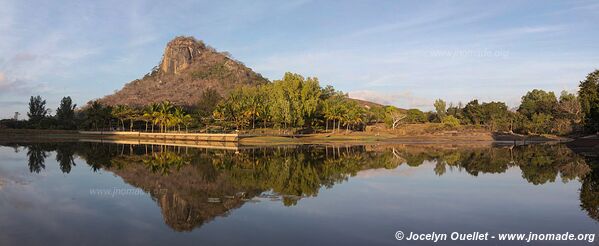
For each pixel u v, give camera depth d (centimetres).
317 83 14000
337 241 1623
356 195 2623
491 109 17150
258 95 13975
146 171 3869
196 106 19262
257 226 1838
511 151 6988
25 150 6725
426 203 2372
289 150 7194
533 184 3127
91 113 13662
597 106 6425
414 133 13500
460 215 2070
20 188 2838
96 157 5491
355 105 14838
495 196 2609
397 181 3278
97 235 1691
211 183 3119
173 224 1862
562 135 12594
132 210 2155
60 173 3697
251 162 4844
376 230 1786
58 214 2052
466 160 5219
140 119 13388
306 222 1911
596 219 1992
